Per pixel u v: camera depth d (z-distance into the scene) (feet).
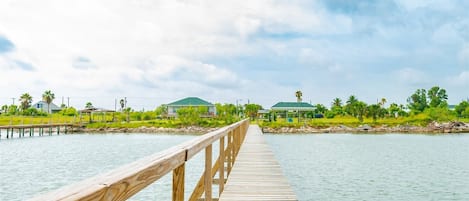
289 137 159.43
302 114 255.50
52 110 320.91
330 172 61.46
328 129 203.72
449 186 50.19
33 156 84.89
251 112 251.60
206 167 13.93
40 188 47.98
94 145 115.65
